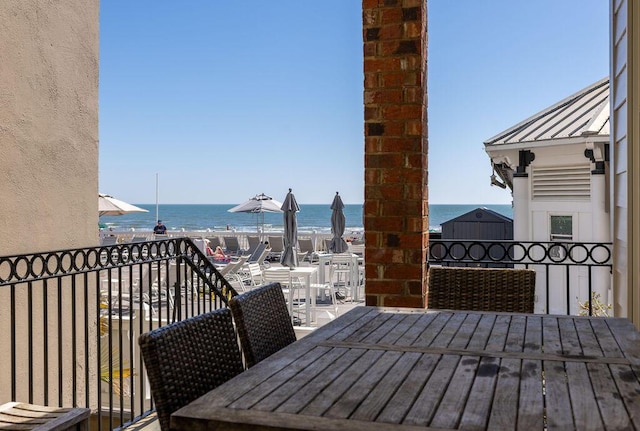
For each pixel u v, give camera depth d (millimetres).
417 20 3320
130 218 75125
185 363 1654
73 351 3346
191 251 4418
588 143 6535
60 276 3248
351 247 12500
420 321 2338
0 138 4109
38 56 4465
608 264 3809
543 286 7531
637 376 1555
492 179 9594
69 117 4793
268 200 21078
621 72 3508
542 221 7582
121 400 3697
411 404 1342
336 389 1463
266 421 1257
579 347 1888
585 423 1214
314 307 8570
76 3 4879
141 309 3840
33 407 2480
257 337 2148
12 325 3041
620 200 3539
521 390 1437
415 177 3346
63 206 4719
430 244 3959
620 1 3527
